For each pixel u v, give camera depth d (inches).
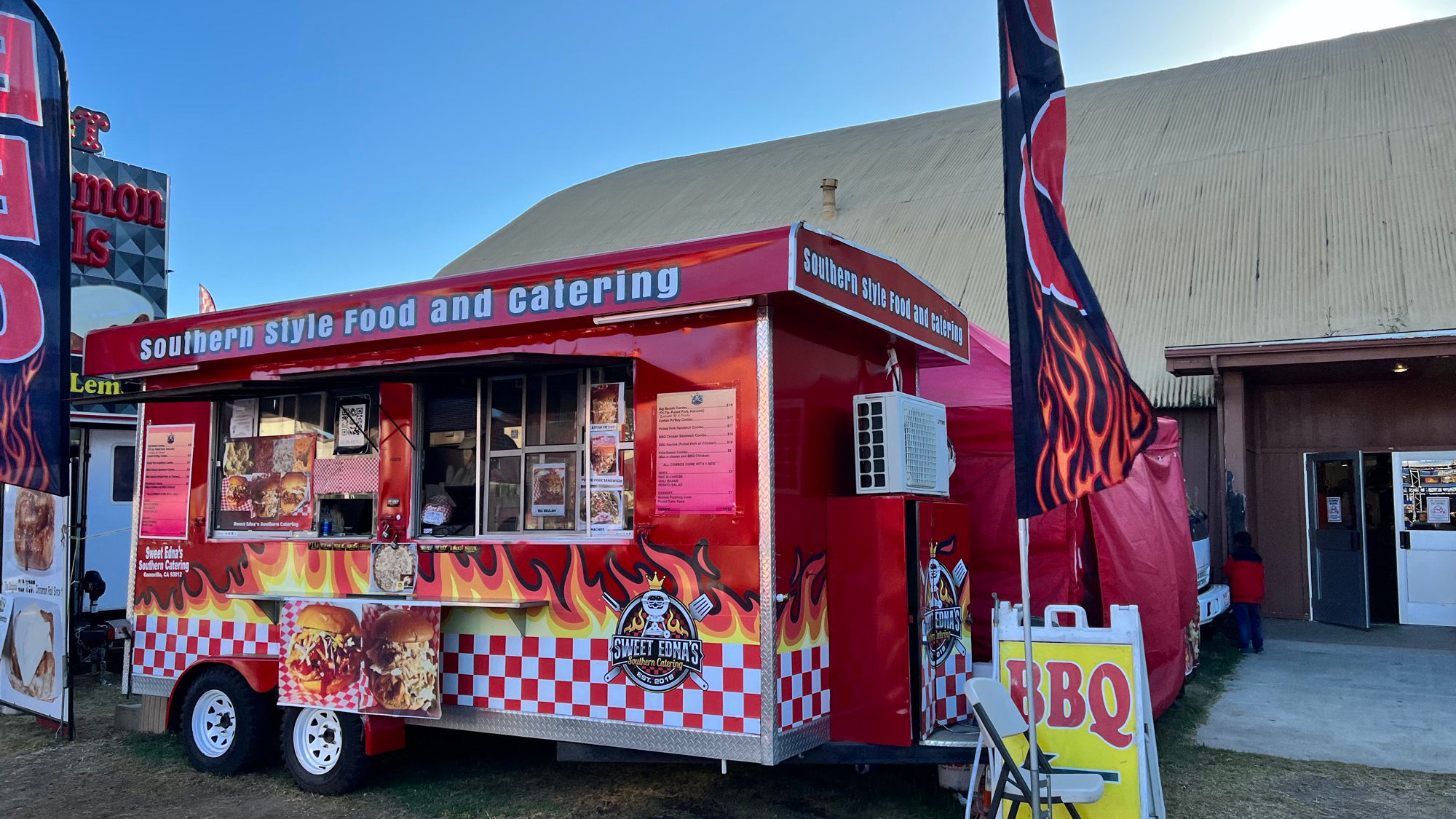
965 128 1008.9
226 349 245.1
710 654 180.4
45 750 264.8
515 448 213.0
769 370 180.1
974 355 315.0
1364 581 468.1
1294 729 278.4
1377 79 755.4
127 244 553.0
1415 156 634.8
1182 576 328.8
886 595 190.7
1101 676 175.8
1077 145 830.5
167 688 254.4
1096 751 173.5
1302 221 623.8
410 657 207.0
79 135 542.0
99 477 408.8
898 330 220.2
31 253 269.6
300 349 233.6
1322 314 549.0
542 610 200.1
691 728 181.5
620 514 197.8
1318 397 506.3
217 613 247.0
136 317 553.0
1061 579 266.8
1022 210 152.8
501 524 212.4
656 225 978.7
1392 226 587.8
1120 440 159.3
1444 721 287.3
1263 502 514.0
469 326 209.9
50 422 268.7
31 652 289.0
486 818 204.1
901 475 196.4
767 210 930.7
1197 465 534.0
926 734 189.5
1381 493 507.8
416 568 216.5
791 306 186.9
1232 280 601.0
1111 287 636.7
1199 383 537.0
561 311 198.7
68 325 266.7
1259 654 405.1
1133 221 691.4
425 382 223.6
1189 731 276.7
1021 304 150.4
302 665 220.2
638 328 193.5
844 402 208.7
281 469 243.8
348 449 233.3
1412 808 211.9
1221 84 872.3
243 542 244.2
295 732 226.7
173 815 211.5
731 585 179.2
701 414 185.5
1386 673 363.3
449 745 255.9
